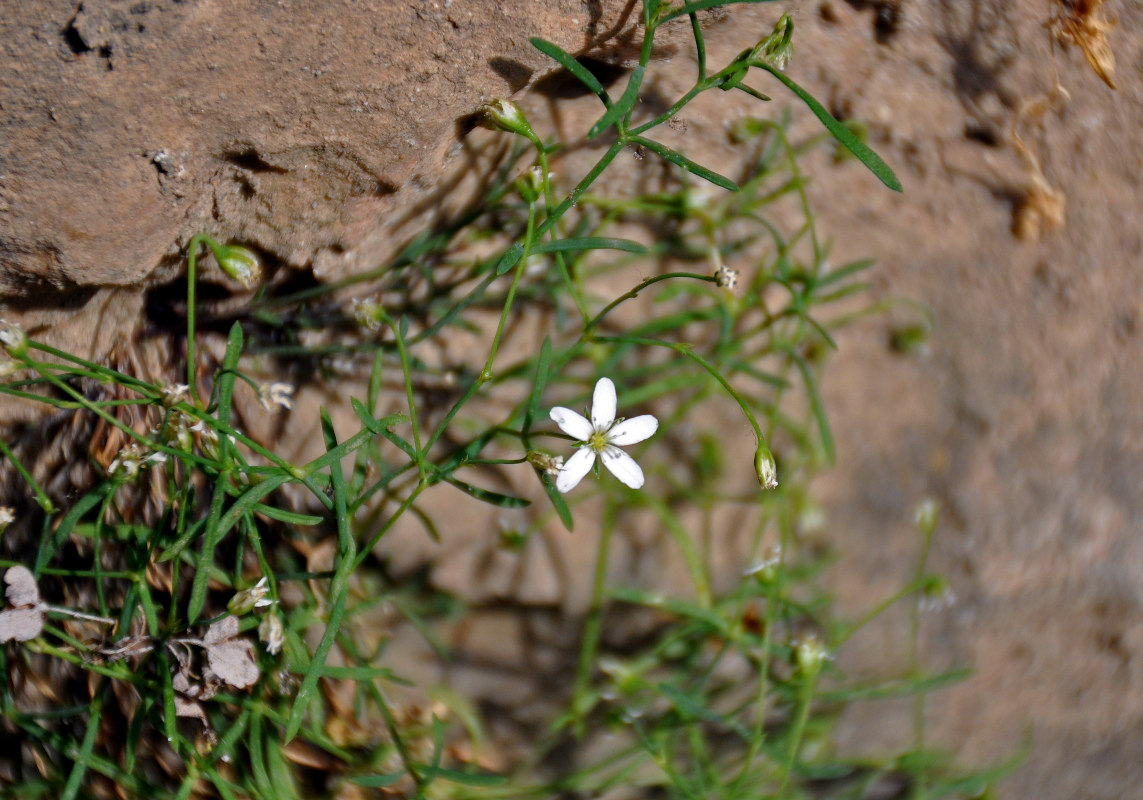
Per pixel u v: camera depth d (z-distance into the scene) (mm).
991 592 260
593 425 250
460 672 261
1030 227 268
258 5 249
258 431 263
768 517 256
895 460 258
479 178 268
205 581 250
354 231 268
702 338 260
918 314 261
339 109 258
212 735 266
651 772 266
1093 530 262
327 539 260
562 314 261
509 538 257
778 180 266
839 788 267
